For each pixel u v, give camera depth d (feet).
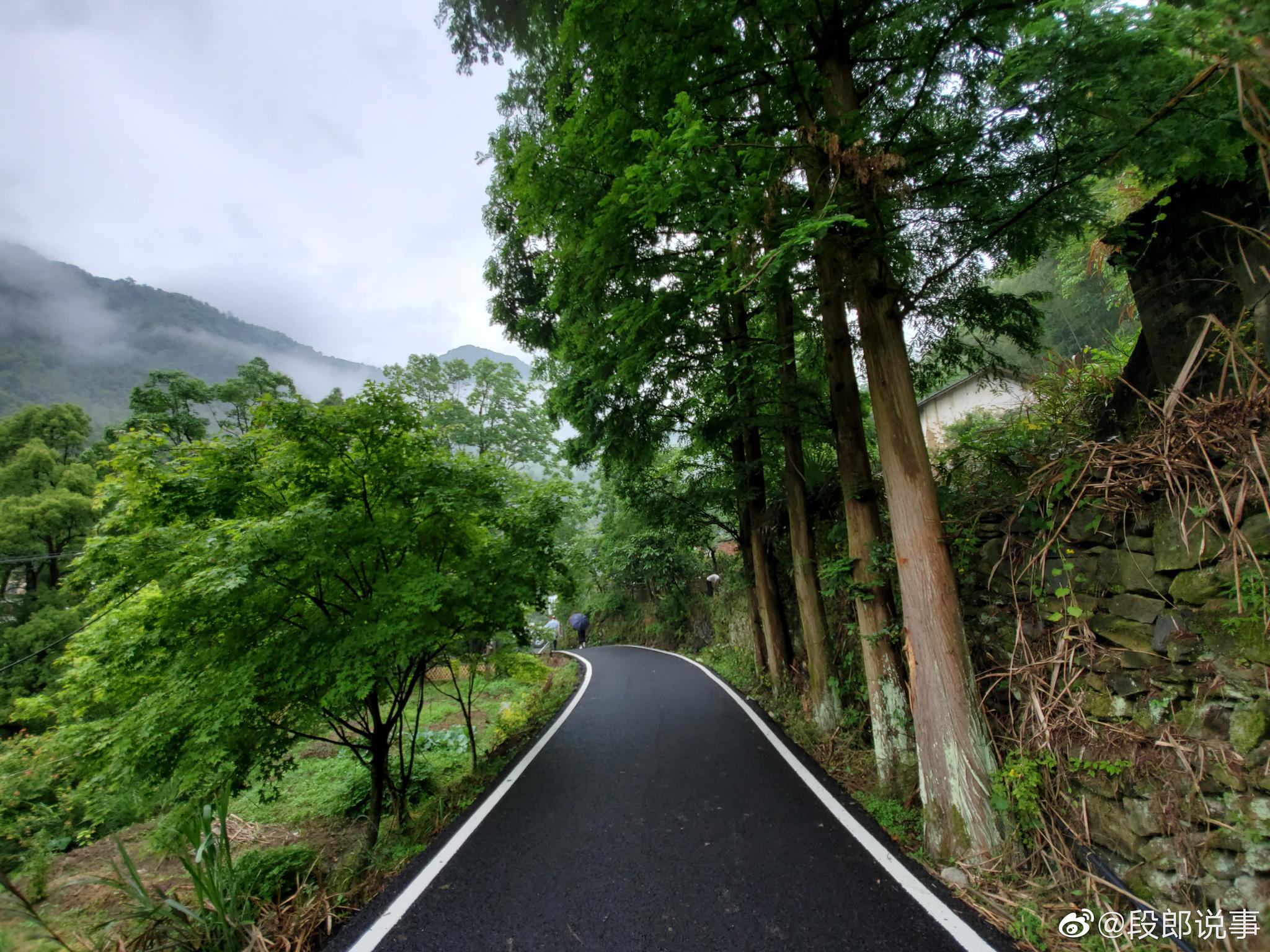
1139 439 9.45
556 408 25.73
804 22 12.10
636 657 53.36
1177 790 7.99
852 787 15.10
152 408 58.39
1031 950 7.86
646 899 9.87
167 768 13.17
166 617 13.16
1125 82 8.13
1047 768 10.12
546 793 16.15
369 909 10.08
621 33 11.34
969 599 13.64
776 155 10.84
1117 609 9.57
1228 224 8.75
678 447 37.22
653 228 12.63
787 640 27.32
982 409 26.43
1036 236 12.85
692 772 17.19
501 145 14.08
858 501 15.25
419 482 15.71
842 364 15.97
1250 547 7.50
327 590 15.48
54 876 15.55
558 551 19.06
